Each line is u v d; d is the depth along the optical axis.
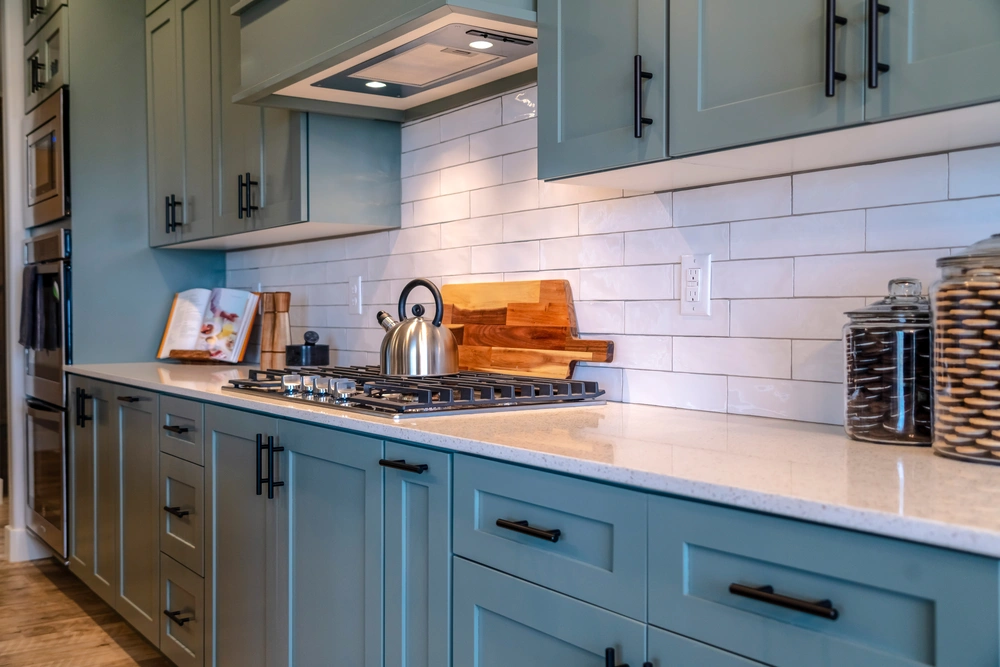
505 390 1.95
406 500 1.65
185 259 3.85
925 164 1.52
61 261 3.50
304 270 3.39
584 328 2.21
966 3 1.12
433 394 1.87
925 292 1.52
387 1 1.94
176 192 3.50
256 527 2.16
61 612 3.32
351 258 3.10
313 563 1.94
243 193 3.02
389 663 1.69
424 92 2.53
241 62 2.56
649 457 1.29
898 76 1.19
